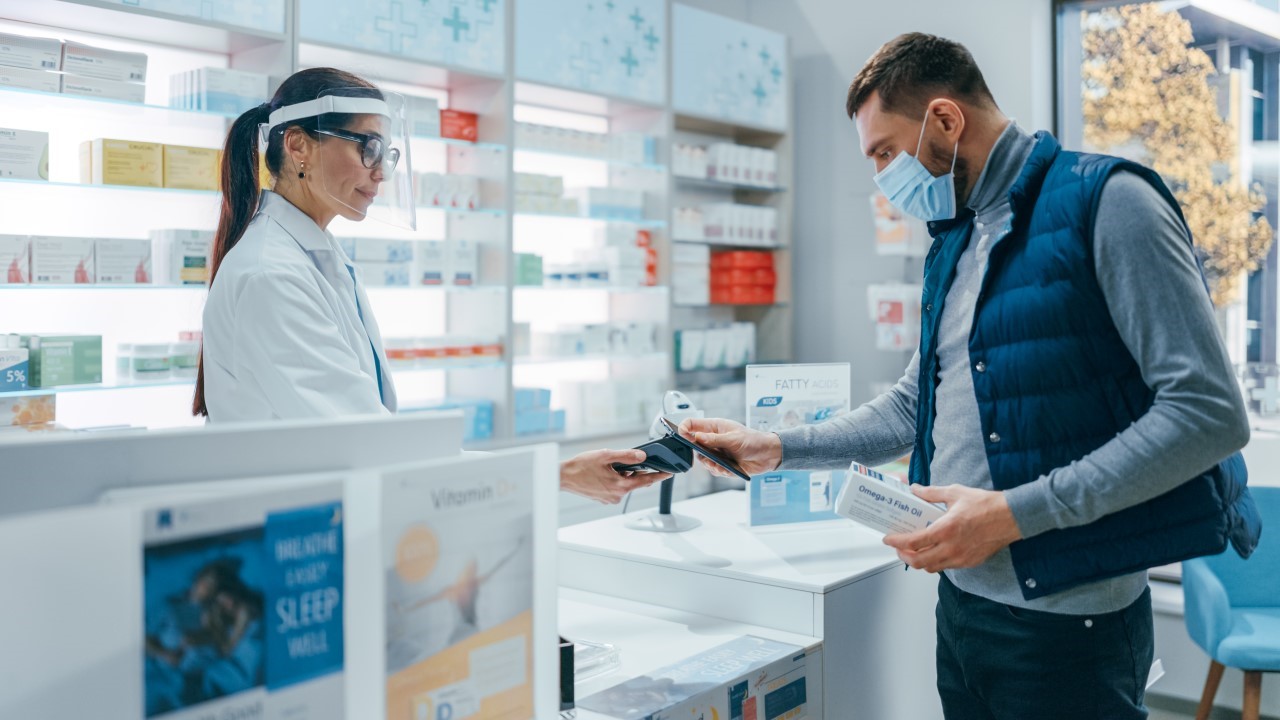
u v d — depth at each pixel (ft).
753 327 16.85
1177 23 13.50
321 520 2.55
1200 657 11.28
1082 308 4.37
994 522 4.24
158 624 2.25
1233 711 11.07
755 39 16.21
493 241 12.84
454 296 13.41
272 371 4.75
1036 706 4.62
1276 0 12.73
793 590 5.46
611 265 14.34
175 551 2.27
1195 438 4.00
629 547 6.34
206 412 5.18
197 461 2.66
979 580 4.79
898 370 16.21
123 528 2.22
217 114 10.04
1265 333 12.99
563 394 15.01
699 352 15.90
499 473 2.97
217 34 10.13
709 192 16.84
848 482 4.47
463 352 12.53
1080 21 14.30
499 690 2.99
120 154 9.58
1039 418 4.48
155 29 9.92
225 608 2.36
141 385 9.91
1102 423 4.40
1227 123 13.17
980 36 15.11
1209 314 4.13
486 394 13.03
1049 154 4.67
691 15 15.23
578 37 13.65
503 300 12.77
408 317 13.14
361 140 5.04
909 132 4.92
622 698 4.39
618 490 5.46
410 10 11.65
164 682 2.26
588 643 5.00
